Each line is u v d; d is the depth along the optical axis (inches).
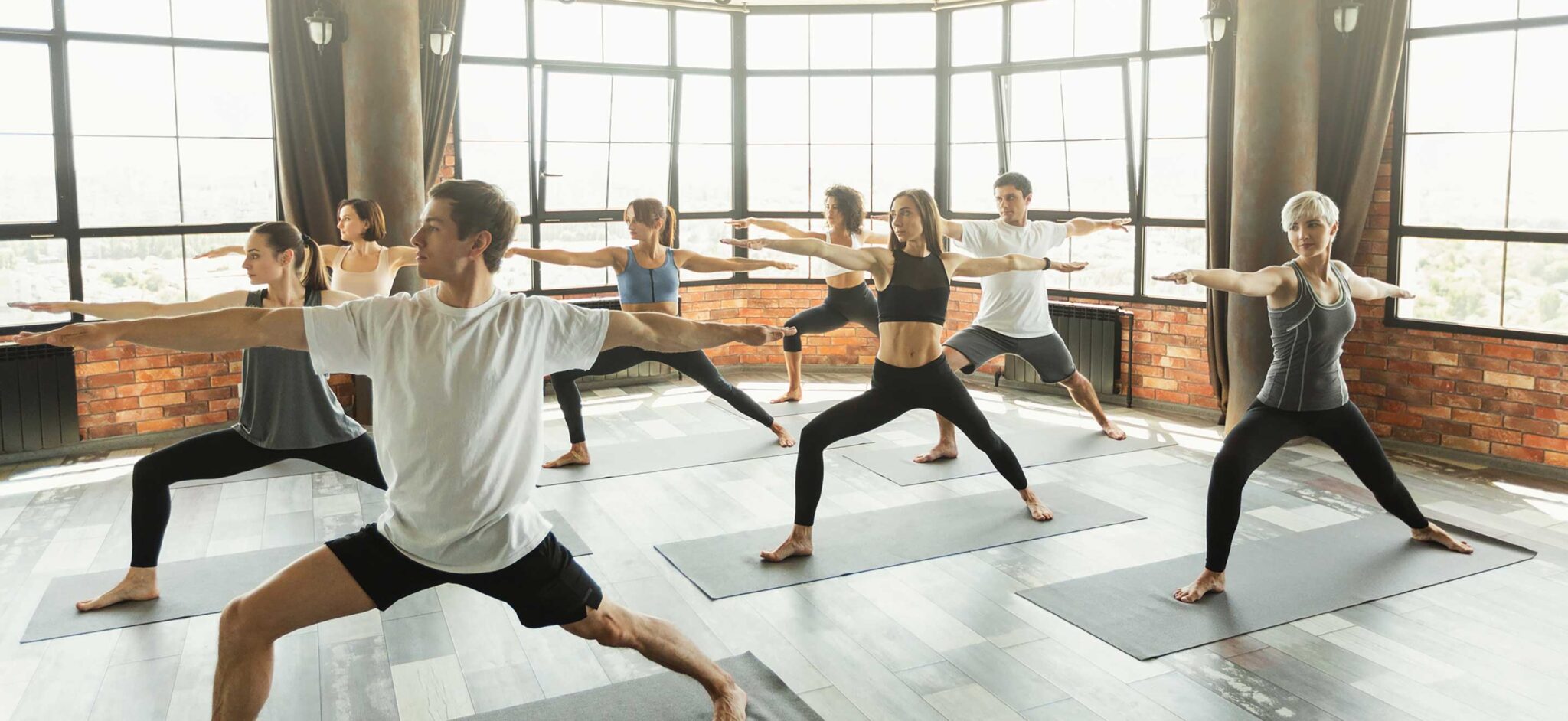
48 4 227.6
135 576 143.9
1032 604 143.9
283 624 84.6
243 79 251.1
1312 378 145.8
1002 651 129.6
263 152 255.9
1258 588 147.5
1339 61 220.5
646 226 213.3
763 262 225.5
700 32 312.3
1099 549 165.2
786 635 134.8
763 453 225.0
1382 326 229.6
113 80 236.1
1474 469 212.2
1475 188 216.4
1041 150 291.1
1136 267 274.1
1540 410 208.5
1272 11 216.1
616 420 259.6
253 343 83.2
